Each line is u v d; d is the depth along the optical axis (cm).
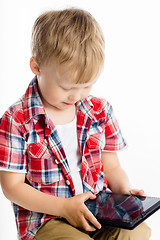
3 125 112
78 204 106
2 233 178
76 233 105
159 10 231
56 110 120
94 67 106
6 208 195
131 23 235
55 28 107
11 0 233
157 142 230
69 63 104
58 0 231
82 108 125
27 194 110
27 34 234
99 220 103
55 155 115
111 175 130
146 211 103
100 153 126
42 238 107
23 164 112
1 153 111
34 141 114
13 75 237
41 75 111
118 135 132
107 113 130
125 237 108
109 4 235
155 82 238
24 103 116
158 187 200
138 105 240
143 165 217
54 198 109
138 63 238
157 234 171
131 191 121
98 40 109
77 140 122
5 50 236
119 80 241
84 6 234
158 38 234
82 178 120
